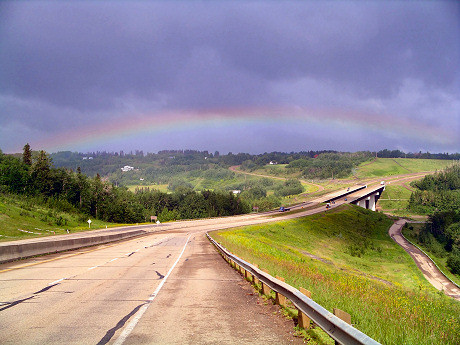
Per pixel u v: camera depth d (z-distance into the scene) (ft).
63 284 35.81
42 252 67.36
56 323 21.75
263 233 218.18
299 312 21.57
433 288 138.92
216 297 30.86
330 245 239.50
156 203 524.52
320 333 20.72
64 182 401.29
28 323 21.66
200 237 163.02
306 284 35.78
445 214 389.39
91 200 401.29
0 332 19.80
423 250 282.56
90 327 21.02
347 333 14.56
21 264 52.75
